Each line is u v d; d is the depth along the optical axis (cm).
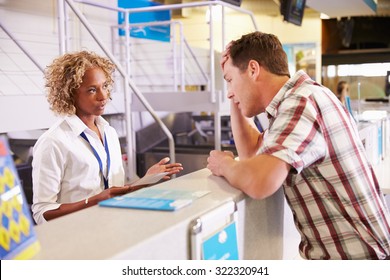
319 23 916
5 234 70
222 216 104
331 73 1035
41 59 432
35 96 299
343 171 128
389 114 387
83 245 78
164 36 621
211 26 418
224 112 439
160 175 167
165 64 589
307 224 136
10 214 72
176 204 101
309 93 129
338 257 132
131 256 76
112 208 102
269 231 143
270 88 141
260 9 852
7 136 392
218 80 644
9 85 399
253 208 129
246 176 118
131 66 543
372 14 907
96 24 503
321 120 126
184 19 792
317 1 723
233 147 475
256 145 174
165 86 591
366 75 1016
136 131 545
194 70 610
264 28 902
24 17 412
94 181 183
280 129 123
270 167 116
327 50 1029
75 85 176
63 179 179
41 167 173
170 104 446
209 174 146
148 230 85
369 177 134
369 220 130
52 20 443
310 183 132
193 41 798
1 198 71
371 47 1014
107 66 187
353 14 866
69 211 163
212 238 98
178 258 89
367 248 129
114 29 526
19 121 289
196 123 639
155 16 601
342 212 131
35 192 173
